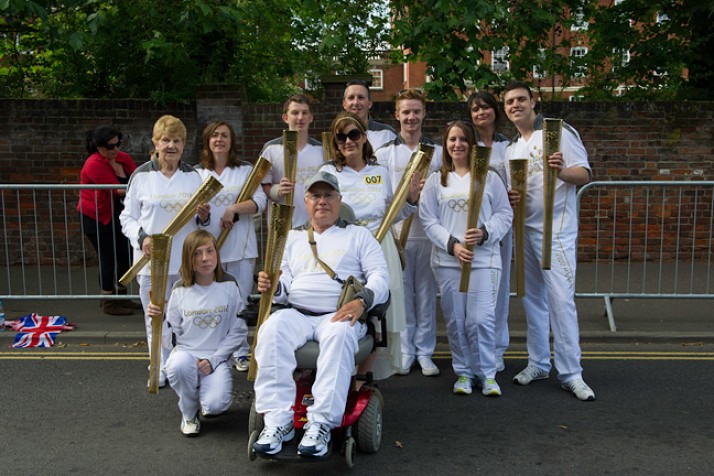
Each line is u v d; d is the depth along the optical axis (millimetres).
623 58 10094
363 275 3951
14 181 8727
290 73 10828
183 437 4047
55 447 3902
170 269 4715
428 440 3973
